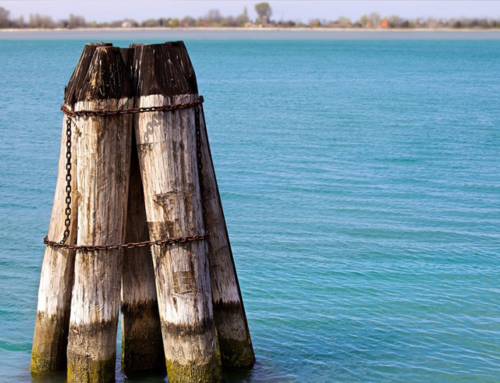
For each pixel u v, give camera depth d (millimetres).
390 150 26812
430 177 21984
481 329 10820
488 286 12594
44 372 8344
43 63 81625
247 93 50375
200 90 52562
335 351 10000
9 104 40531
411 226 16406
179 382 7820
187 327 7695
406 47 149375
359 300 11891
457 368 9602
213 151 26188
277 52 120562
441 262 13898
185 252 7617
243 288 12320
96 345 7652
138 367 8727
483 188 20531
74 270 7684
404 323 11000
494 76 69250
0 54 102875
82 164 7406
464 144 28516
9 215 16859
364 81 62344
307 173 22312
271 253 14273
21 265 13383
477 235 15773
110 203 7484
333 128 32875
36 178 20984
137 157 7859
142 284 8438
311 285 12547
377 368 9539
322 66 84312
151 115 7402
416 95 49375
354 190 20031
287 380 9086
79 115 7340
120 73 7379
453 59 101625
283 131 31766
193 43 166375
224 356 8891
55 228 7941
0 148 25984
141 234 8203
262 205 18172
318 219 16906
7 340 10141
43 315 8203
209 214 8203
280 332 10594
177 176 7523
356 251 14500
